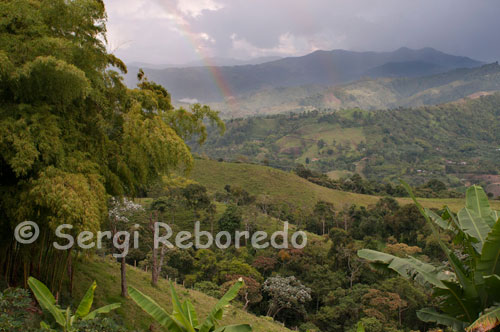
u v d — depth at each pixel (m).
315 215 67.50
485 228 6.85
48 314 7.56
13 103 8.67
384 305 30.38
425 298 31.36
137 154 10.98
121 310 13.07
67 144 9.30
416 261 7.21
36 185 8.24
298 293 31.84
